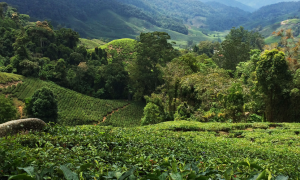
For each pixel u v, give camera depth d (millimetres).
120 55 89625
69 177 2572
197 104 30188
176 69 35281
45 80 66000
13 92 56562
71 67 77188
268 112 25891
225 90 25250
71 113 56688
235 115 23641
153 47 59875
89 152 6148
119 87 69375
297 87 23906
